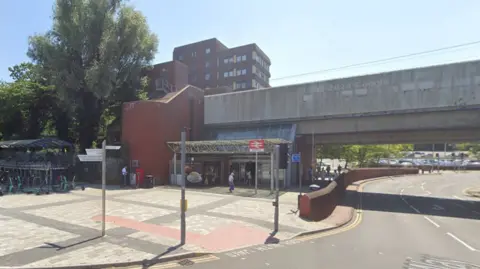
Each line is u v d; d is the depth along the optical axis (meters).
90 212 14.15
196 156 28.77
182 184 9.59
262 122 29.55
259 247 9.58
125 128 27.67
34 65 32.97
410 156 84.88
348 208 17.89
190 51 79.50
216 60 76.50
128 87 33.84
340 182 21.95
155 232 10.82
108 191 22.22
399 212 17.69
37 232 10.50
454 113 22.30
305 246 9.84
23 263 7.55
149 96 36.50
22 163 24.81
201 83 77.31
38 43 29.69
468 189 31.25
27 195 19.33
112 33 29.47
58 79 28.17
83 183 26.64
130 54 32.31
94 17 29.22
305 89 27.48
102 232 10.20
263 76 79.81
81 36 29.05
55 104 33.41
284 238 10.69
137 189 23.70
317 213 14.34
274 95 28.92
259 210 15.45
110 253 8.41
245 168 29.44
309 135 29.84
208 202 17.73
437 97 22.08
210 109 32.34
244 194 21.39
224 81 74.94
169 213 14.30
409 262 8.44
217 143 24.34
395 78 23.69
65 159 27.94
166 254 8.43
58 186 22.77
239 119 30.55
